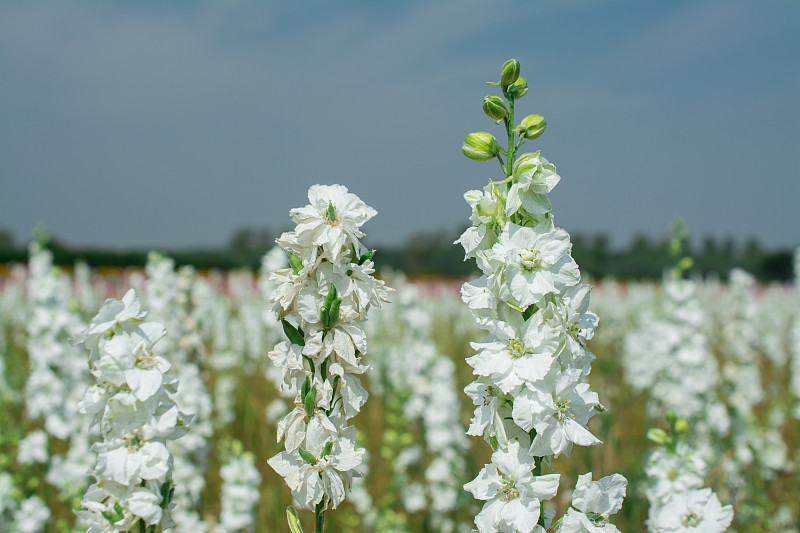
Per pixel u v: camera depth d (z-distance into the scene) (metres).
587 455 6.27
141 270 30.34
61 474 6.82
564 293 2.44
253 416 9.96
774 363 16.69
